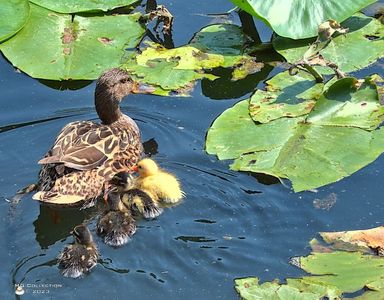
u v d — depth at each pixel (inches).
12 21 453.1
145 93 417.7
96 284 310.0
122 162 375.6
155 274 315.0
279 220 341.4
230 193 355.3
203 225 339.9
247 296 301.7
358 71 426.6
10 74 431.5
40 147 383.2
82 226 323.0
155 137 392.5
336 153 370.3
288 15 440.5
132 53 445.1
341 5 445.1
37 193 346.9
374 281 305.3
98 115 400.5
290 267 317.7
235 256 323.6
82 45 446.0
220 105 410.6
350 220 340.2
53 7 467.5
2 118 400.8
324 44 420.8
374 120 388.5
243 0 435.2
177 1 493.4
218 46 452.4
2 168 369.7
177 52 444.5
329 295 299.4
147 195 348.5
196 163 373.1
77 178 358.3
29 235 336.2
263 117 393.4
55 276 313.3
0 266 319.3
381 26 456.4
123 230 331.6
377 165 368.5
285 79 420.5
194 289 309.0
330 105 396.2
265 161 368.8
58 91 421.4
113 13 477.4
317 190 355.6
